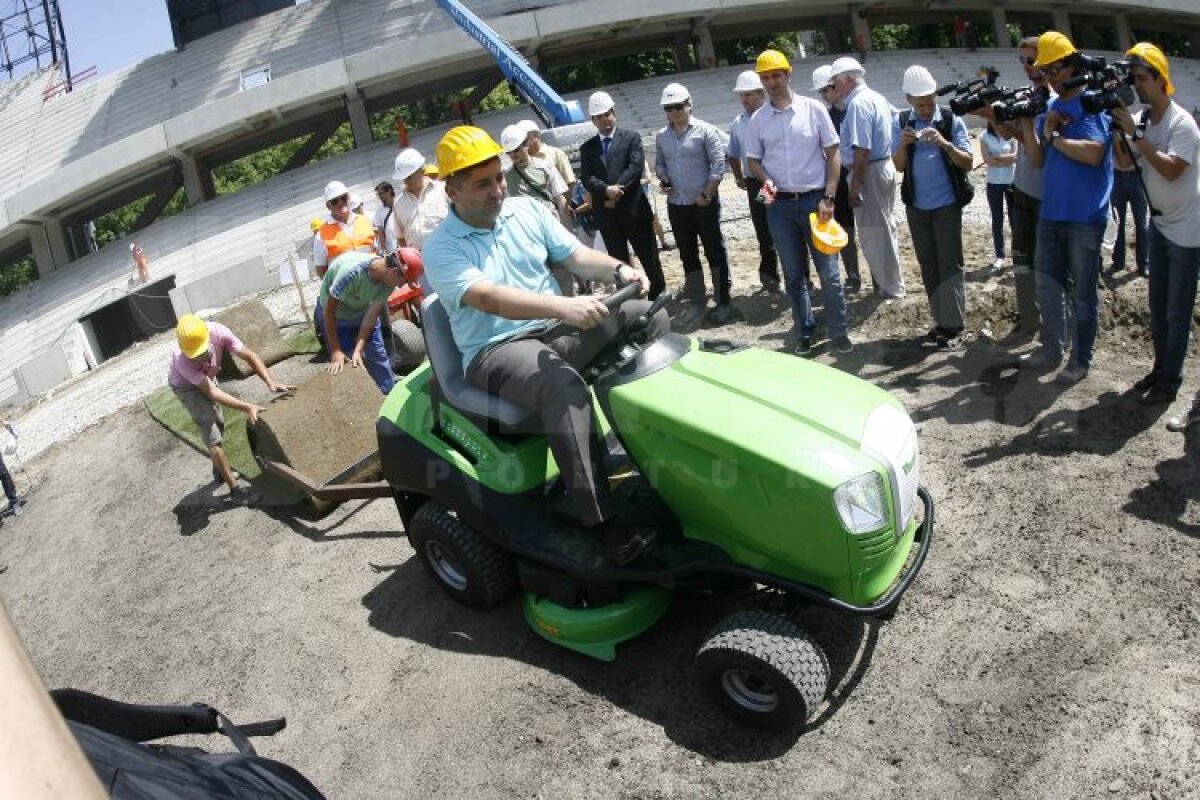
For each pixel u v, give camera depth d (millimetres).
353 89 27031
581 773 3527
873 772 3240
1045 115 5305
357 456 6254
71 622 6059
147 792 1161
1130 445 4668
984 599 3918
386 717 4121
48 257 28266
